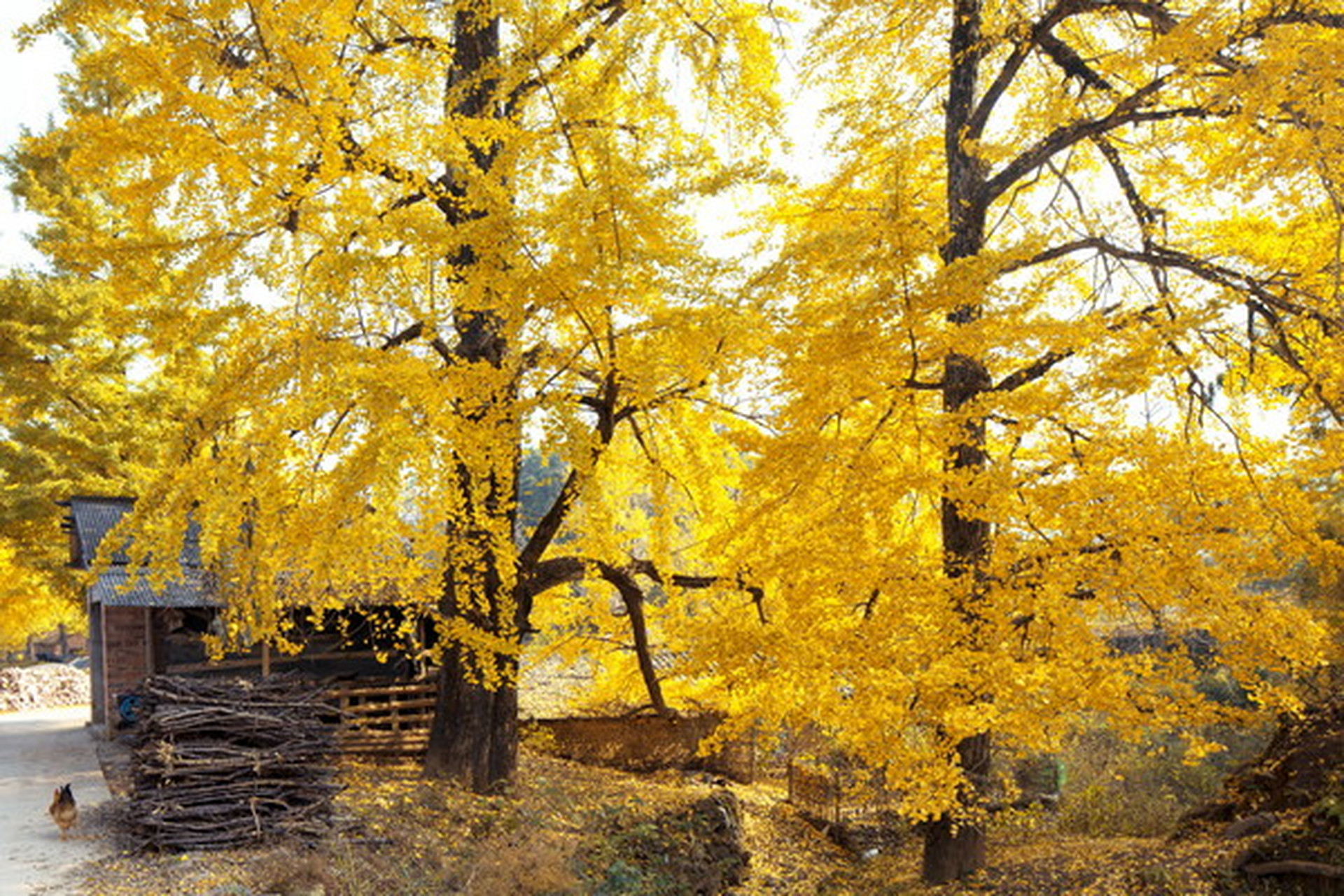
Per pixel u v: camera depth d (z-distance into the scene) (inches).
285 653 563.8
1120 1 405.1
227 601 438.3
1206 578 308.5
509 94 365.7
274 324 358.9
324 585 419.2
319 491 346.0
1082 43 493.7
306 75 314.0
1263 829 390.3
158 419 874.8
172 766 352.2
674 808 503.8
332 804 387.5
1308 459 329.1
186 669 543.8
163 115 325.4
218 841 343.0
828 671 320.8
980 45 419.8
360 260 308.8
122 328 370.3
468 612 452.1
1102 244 412.5
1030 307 315.3
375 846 363.3
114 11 332.5
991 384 386.6
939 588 326.6
